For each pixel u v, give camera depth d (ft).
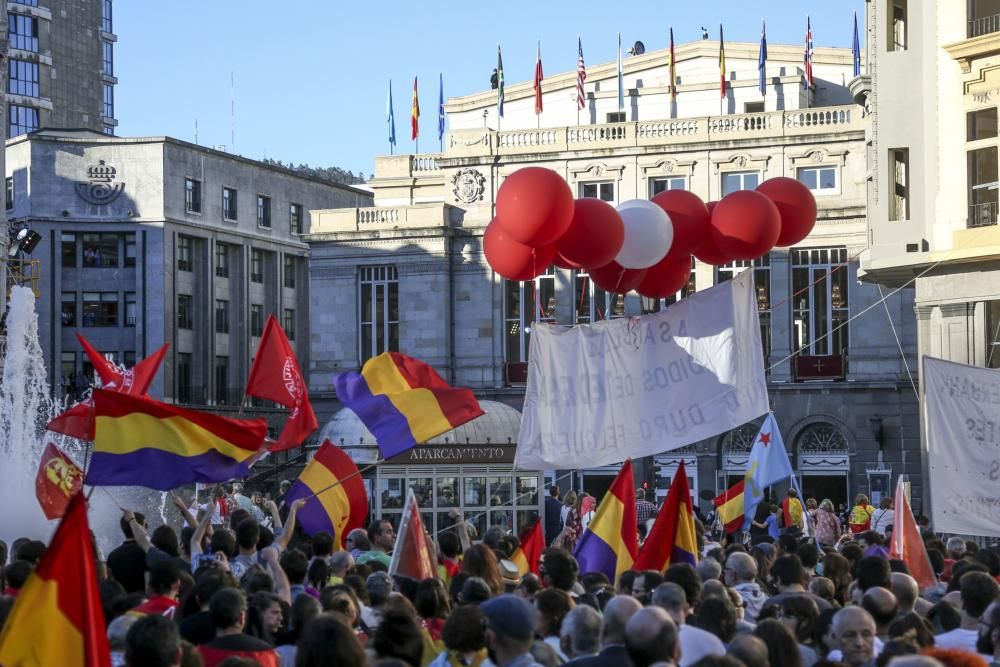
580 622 35.73
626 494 58.90
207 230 292.40
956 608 45.68
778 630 34.86
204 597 43.47
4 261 210.79
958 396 66.23
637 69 255.70
